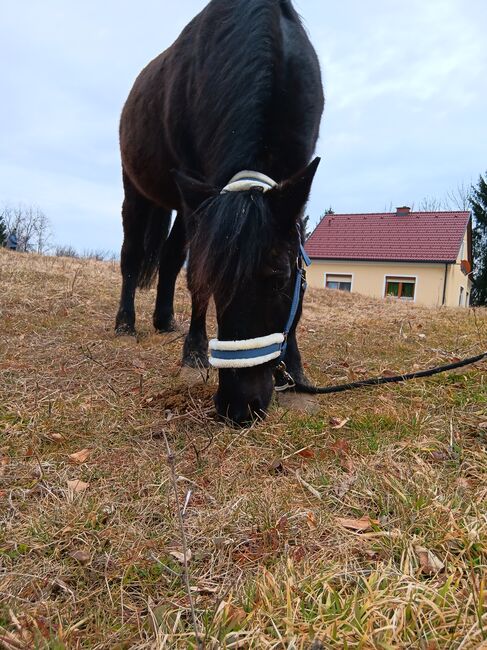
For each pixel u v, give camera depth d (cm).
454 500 151
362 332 420
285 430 213
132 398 253
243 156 198
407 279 1912
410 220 2091
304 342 378
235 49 218
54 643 104
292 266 196
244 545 142
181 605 118
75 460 192
